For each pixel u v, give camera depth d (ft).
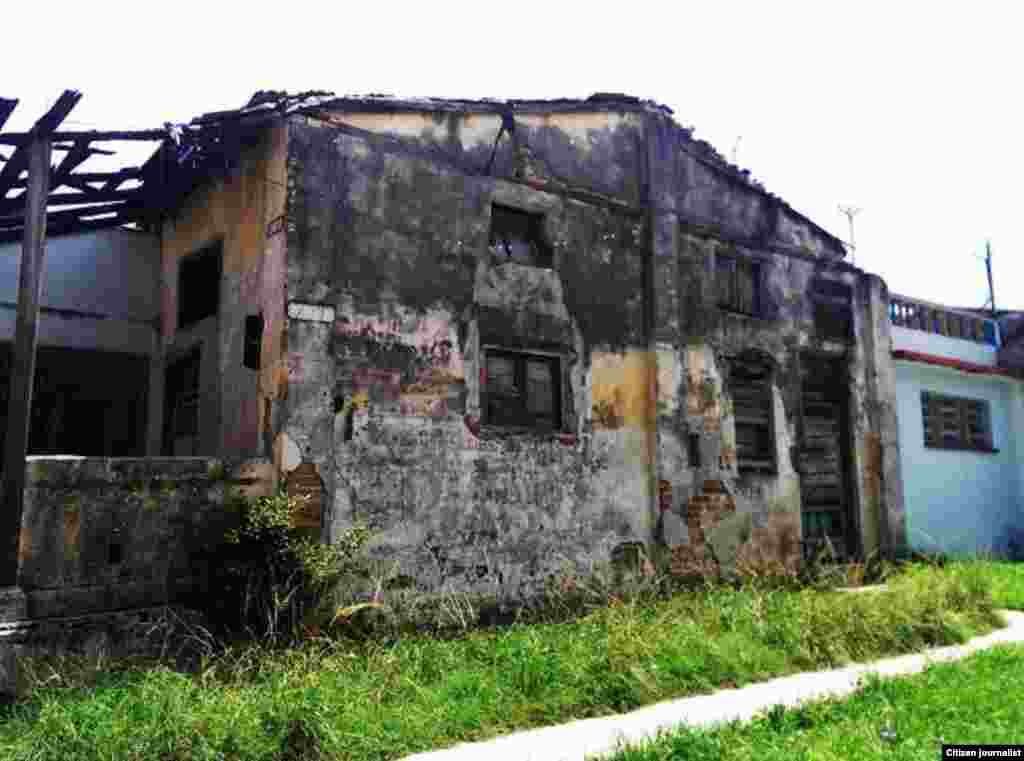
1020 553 51.80
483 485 28.91
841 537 41.68
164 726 15.42
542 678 19.44
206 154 29.12
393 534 26.40
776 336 40.52
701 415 36.22
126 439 36.91
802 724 16.97
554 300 32.24
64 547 20.76
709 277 38.14
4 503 19.97
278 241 26.23
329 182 27.02
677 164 37.83
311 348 25.67
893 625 25.72
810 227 43.91
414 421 27.55
